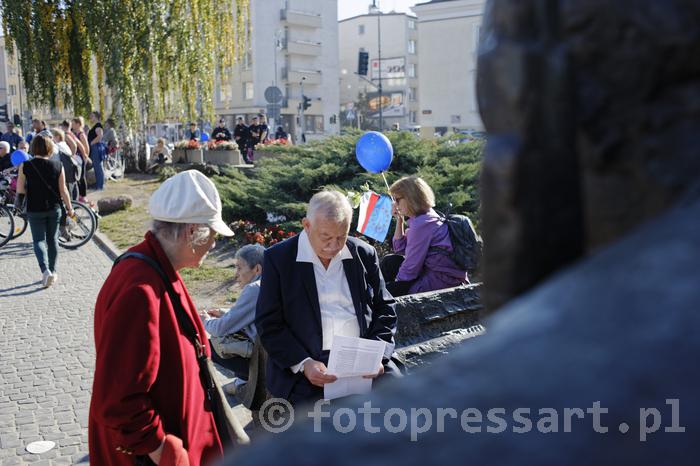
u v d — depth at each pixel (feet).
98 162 59.72
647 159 1.34
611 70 1.34
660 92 1.32
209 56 78.54
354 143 38.83
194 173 8.38
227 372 17.99
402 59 253.85
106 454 7.64
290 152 44.75
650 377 0.77
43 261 28.99
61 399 17.44
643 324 0.82
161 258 8.04
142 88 73.67
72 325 23.70
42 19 73.00
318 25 206.59
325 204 10.25
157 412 7.57
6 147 44.39
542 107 1.34
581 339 0.84
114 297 7.68
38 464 14.26
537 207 1.36
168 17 74.84
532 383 0.81
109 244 37.45
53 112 76.84
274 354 10.34
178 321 8.05
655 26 1.29
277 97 79.87
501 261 1.38
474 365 0.88
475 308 14.97
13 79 181.57
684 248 0.89
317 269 10.53
